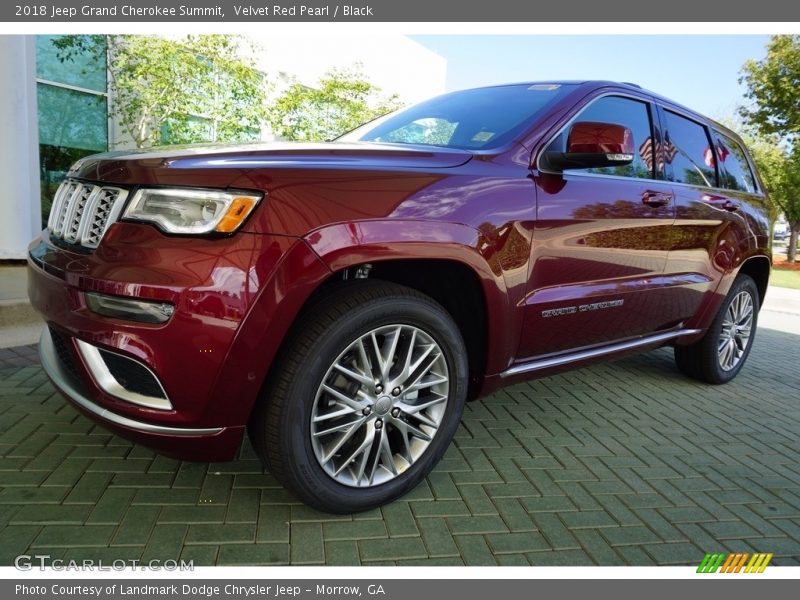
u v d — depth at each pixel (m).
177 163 1.86
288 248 1.78
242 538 2.01
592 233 2.70
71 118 7.70
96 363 1.86
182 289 1.70
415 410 2.23
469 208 2.19
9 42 5.34
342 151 2.11
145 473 2.37
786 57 14.72
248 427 2.04
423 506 2.30
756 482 2.73
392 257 1.97
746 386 4.33
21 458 2.42
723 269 3.74
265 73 9.38
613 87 3.02
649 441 3.12
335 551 1.99
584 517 2.31
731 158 4.08
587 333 2.88
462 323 2.48
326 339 1.92
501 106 2.88
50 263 1.99
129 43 7.22
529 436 3.07
